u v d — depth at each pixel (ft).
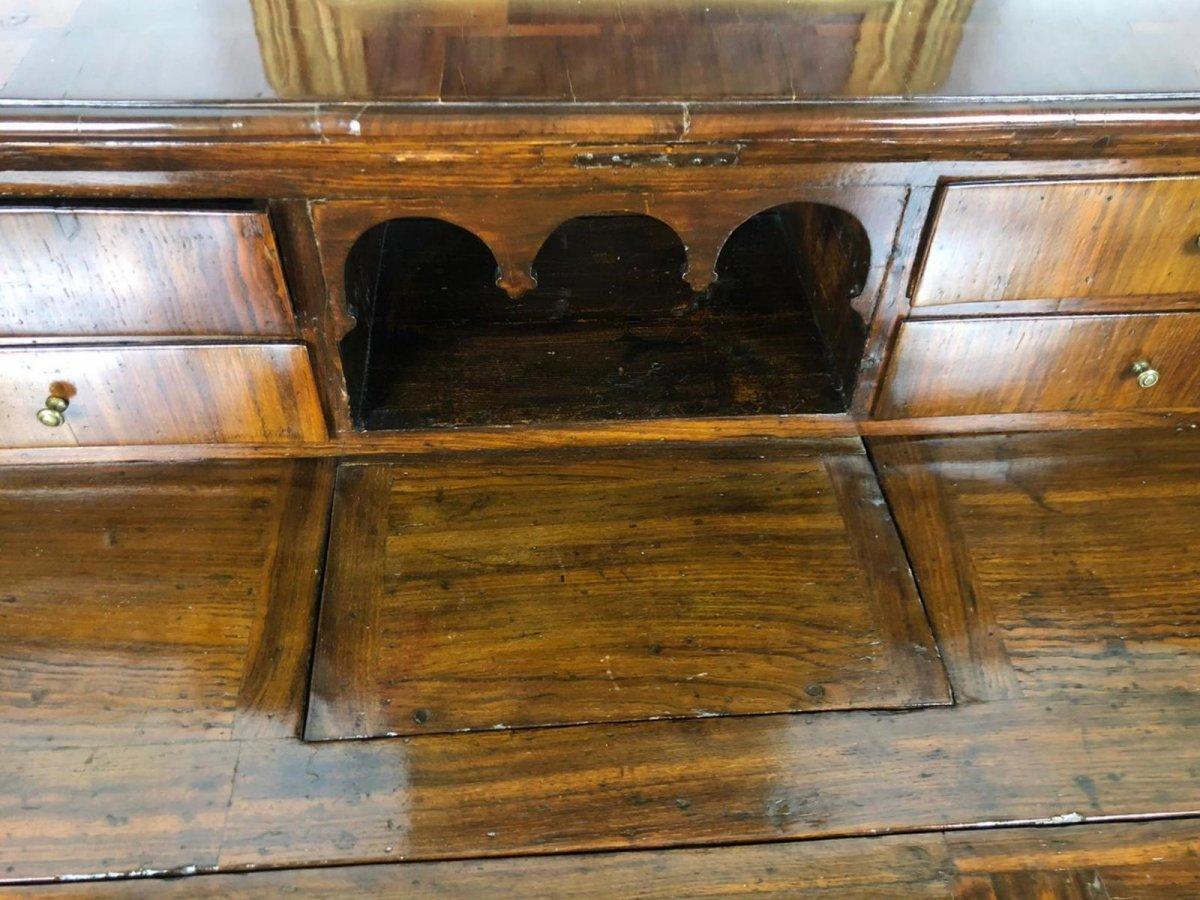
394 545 3.20
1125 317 3.15
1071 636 2.99
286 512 3.28
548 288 4.04
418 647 2.93
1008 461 3.51
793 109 2.52
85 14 2.83
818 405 3.53
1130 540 3.26
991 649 2.96
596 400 3.53
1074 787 2.65
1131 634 3.00
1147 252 2.95
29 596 3.01
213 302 2.87
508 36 2.80
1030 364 3.32
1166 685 2.88
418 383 3.58
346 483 3.38
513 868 2.48
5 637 2.91
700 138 2.54
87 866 2.45
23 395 3.08
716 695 2.84
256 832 2.53
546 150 2.54
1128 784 2.66
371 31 2.79
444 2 2.96
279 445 3.40
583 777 2.66
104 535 3.18
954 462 3.50
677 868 2.49
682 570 3.15
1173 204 2.82
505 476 3.43
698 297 4.01
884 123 2.54
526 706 2.80
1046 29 2.90
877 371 3.34
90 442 3.30
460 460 3.47
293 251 2.79
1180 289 3.07
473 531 3.24
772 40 2.81
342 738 2.72
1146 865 2.52
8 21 2.78
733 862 2.50
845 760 2.70
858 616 3.04
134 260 2.72
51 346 2.95
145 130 2.40
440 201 2.72
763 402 3.53
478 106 2.49
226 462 3.43
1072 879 2.49
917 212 2.85
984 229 2.87
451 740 2.72
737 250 4.26
